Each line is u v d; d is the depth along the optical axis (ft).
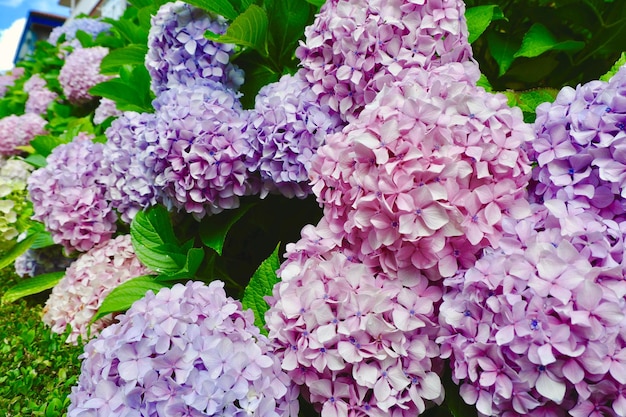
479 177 1.83
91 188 3.26
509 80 3.42
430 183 1.80
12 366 2.49
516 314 1.56
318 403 1.88
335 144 2.02
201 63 3.01
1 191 4.24
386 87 2.03
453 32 2.32
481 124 1.88
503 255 1.69
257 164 2.54
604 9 3.16
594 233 1.62
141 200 2.87
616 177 1.73
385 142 1.80
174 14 3.04
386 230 1.82
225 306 1.91
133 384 1.64
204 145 2.50
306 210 2.95
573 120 1.84
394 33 2.35
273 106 2.53
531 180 2.05
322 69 2.50
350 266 1.86
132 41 4.41
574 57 3.34
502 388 1.59
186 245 2.79
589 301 1.50
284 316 1.89
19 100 7.64
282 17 3.07
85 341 2.75
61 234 3.30
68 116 6.28
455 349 1.71
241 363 1.73
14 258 3.73
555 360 1.52
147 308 1.88
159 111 2.78
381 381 1.74
